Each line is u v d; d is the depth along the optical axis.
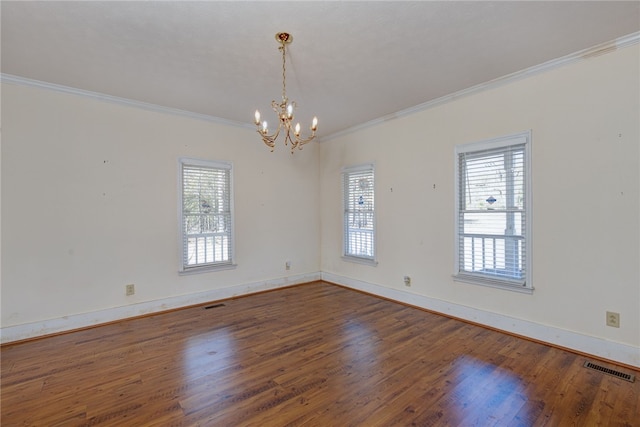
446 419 1.85
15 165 3.03
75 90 3.29
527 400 2.03
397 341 2.96
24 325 3.05
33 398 2.08
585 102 2.62
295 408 1.97
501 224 3.20
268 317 3.66
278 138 5.00
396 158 4.20
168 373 2.40
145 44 2.42
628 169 2.42
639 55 2.36
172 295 3.96
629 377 2.28
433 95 3.54
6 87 2.99
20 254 3.05
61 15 2.04
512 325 3.10
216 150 4.34
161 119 3.88
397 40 2.40
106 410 1.95
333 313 3.79
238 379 2.31
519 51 2.59
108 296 3.52
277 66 2.81
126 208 3.64
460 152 3.49
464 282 3.49
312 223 5.45
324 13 2.06
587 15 2.11
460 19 2.15
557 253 2.79
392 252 4.29
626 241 2.44
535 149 2.91
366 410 1.94
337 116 4.27
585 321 2.64
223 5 1.96
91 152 3.42
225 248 4.45
